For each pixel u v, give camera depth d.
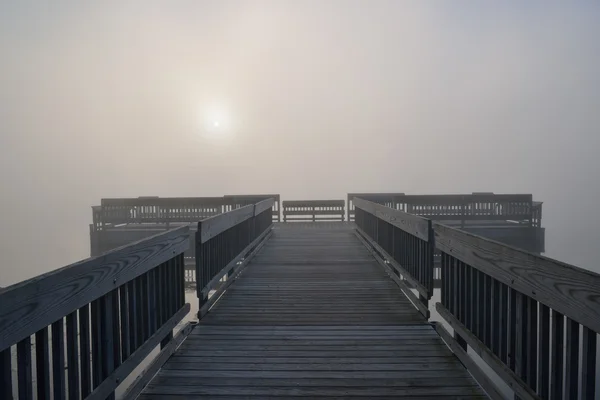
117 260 2.37
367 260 7.83
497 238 12.56
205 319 4.41
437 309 3.81
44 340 1.76
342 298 5.27
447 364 3.24
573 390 1.78
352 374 3.07
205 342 3.74
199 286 4.33
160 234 3.10
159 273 3.17
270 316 4.52
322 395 2.76
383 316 4.51
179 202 13.57
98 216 13.23
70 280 1.90
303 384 2.92
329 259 7.95
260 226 9.39
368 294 5.46
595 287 1.56
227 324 4.25
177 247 3.49
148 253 2.84
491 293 2.61
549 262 1.89
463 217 13.06
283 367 3.20
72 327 1.97
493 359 2.54
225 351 3.53
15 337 1.53
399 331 4.00
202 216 13.58
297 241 10.40
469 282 3.09
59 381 1.87
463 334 3.08
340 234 11.76
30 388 1.67
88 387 2.10
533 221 12.96
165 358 3.21
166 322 3.28
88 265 2.05
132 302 2.67
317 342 3.73
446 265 3.65
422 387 2.87
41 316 1.69
